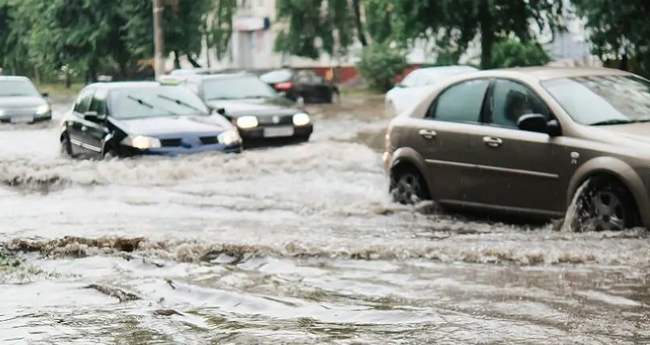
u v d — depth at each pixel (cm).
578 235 1452
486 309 1069
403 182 1823
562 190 1523
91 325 1031
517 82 1648
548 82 1620
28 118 4722
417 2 4447
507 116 1642
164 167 2505
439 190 1744
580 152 1496
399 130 1831
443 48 4641
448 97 1766
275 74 6975
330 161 2784
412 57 8431
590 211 1484
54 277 1303
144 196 2166
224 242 1482
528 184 1577
